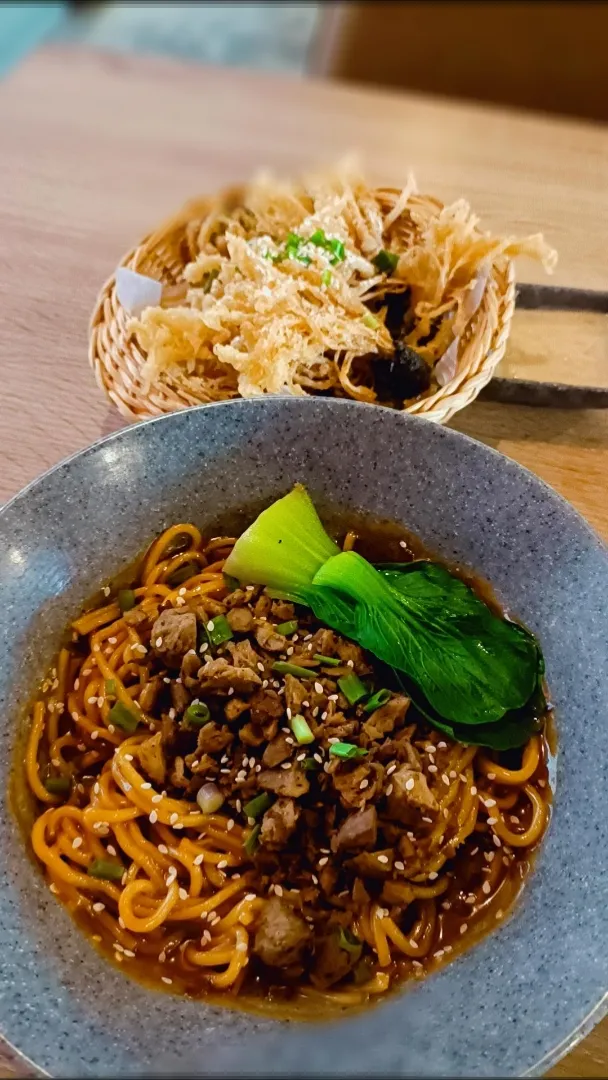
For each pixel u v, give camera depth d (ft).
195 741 1.02
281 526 1.08
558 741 0.96
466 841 0.98
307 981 0.89
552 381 1.32
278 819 0.92
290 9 3.50
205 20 3.47
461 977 0.84
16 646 1.00
